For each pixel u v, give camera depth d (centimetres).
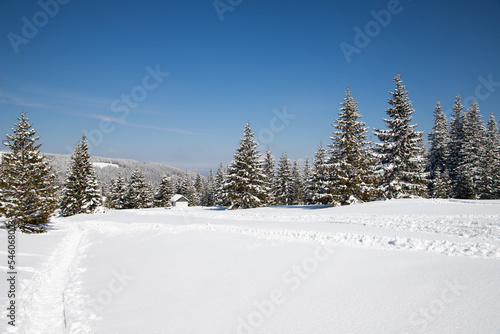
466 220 1398
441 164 4534
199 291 779
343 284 701
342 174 3069
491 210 1681
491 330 454
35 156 2012
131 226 2262
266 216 2303
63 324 658
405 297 598
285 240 1201
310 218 1991
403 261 803
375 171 3109
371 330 504
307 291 691
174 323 618
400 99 3062
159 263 1088
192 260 1064
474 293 571
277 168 5488
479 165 3922
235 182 4022
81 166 4344
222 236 1380
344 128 3130
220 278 853
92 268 1151
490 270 669
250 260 975
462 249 859
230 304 679
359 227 1404
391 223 1492
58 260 1291
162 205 7162
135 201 6212
